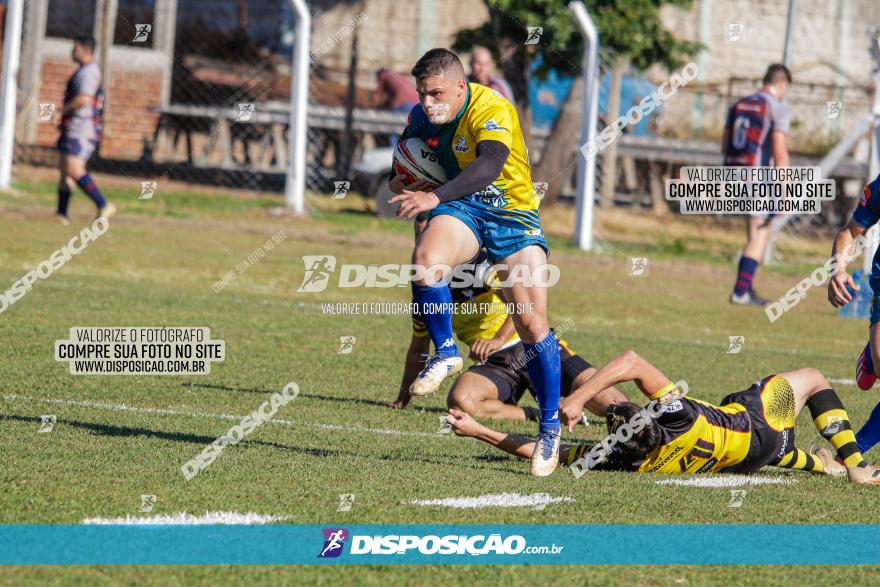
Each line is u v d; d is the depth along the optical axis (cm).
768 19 7119
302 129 4988
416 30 6266
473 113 1564
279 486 1396
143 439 1634
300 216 4950
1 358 2211
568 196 5716
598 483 1488
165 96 6322
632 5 5050
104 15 5981
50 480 1367
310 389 2133
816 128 6506
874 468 1595
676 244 5103
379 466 1542
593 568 1134
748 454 1564
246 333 2702
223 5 6712
